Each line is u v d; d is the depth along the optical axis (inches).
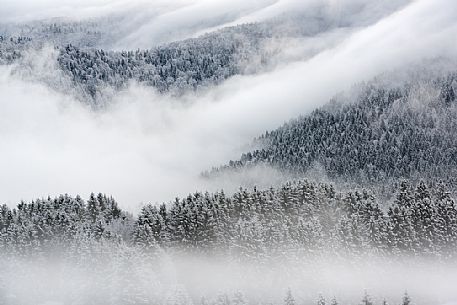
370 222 4429.1
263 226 4498.0
